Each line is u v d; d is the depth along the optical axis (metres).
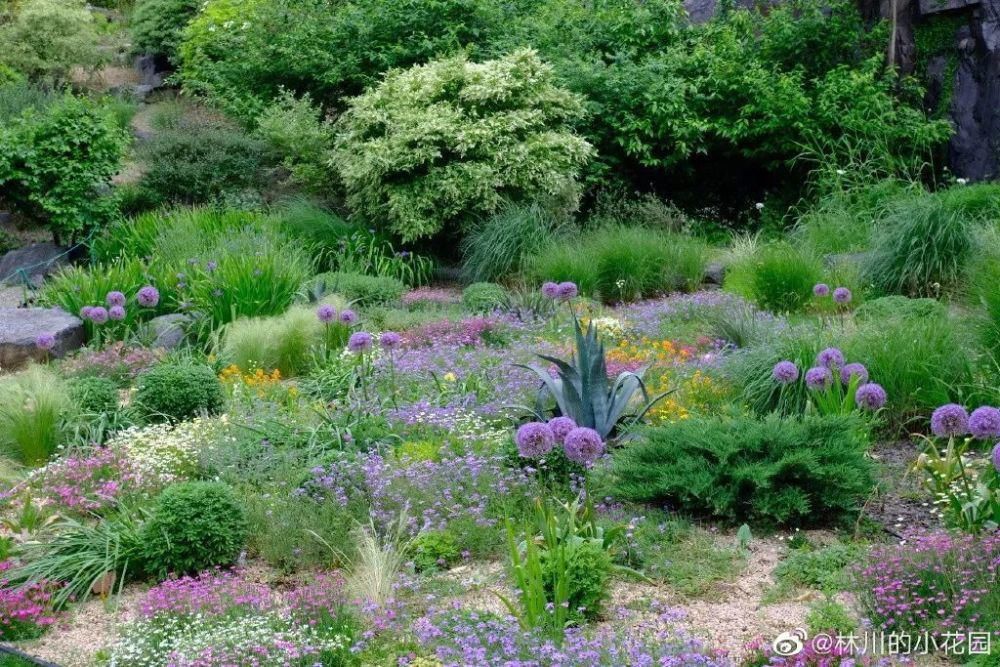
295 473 6.39
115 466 6.54
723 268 12.86
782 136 16.12
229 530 5.45
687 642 4.32
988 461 6.11
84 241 14.00
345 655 4.38
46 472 6.52
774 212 16.36
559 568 4.64
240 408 7.77
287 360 9.27
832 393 6.79
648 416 7.26
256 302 10.33
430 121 13.77
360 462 6.43
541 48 16.92
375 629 4.59
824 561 5.16
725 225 16.64
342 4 18.41
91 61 22.72
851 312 10.80
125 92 22.28
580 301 11.38
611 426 6.79
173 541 5.33
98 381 7.84
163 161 15.59
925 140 15.84
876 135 15.57
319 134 15.61
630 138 16.03
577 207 14.45
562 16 17.78
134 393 7.90
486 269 12.98
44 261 14.05
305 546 5.52
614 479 6.14
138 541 5.40
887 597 4.38
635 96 16.30
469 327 10.07
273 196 15.94
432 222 13.66
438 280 13.91
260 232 13.29
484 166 13.59
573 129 15.45
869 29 17.52
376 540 5.49
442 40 16.36
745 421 6.22
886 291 11.36
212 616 4.64
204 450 6.71
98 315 9.27
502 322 10.33
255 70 17.50
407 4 16.92
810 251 11.80
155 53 23.70
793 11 17.95
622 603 4.90
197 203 15.61
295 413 7.70
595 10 18.08
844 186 15.30
